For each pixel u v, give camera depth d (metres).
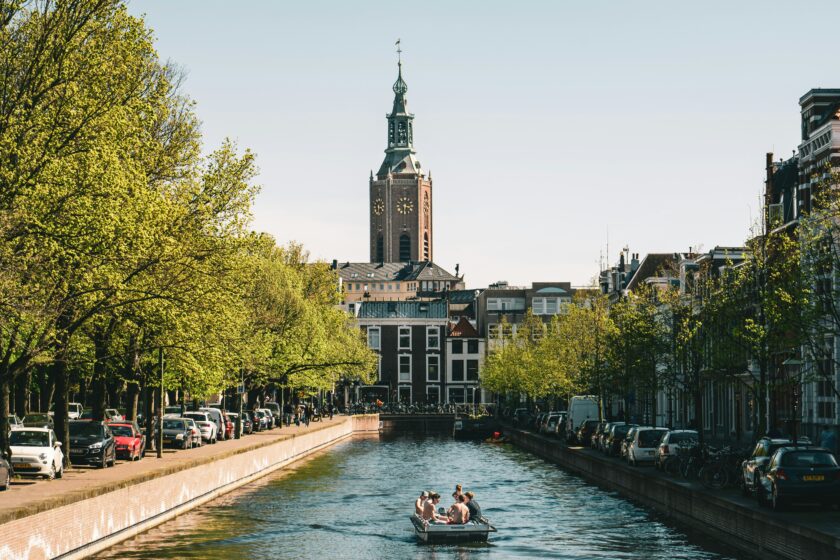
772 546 33.06
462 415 147.25
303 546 40.84
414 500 55.94
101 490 37.22
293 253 115.50
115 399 78.75
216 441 75.62
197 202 44.47
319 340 93.31
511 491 60.69
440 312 173.25
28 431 42.19
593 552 39.03
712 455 44.88
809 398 60.31
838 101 62.75
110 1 38.72
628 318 70.69
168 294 40.22
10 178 35.34
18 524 29.30
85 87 37.72
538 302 176.12
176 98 48.69
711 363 54.25
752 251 50.91
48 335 38.34
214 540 41.50
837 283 41.72
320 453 96.19
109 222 35.72
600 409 79.81
